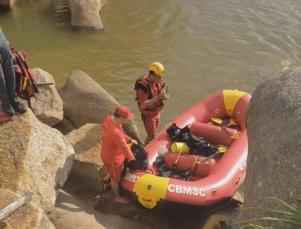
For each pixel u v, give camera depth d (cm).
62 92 728
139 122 802
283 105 407
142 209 572
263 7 1311
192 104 873
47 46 1065
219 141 669
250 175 403
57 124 707
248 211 389
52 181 491
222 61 1035
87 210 536
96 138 605
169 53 1059
